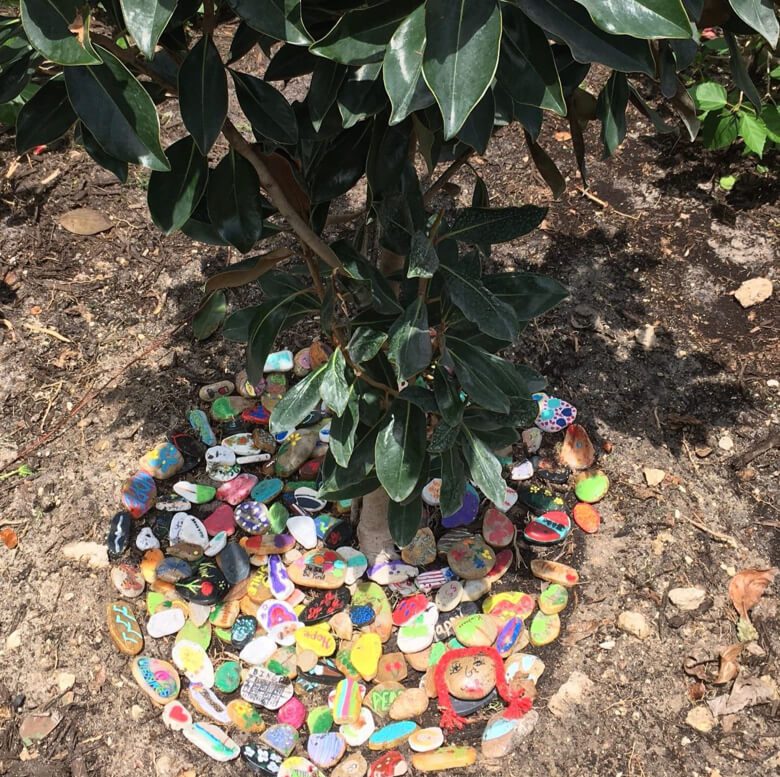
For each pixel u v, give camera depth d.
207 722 2.04
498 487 1.72
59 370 2.77
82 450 2.55
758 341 2.82
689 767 1.97
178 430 2.58
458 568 2.23
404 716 2.04
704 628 2.20
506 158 3.39
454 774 1.96
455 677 2.06
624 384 2.71
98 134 1.09
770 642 2.17
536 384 1.95
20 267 3.05
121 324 2.89
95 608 2.24
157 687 2.07
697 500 2.45
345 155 1.48
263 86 1.35
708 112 3.11
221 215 1.44
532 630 2.17
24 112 1.27
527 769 1.96
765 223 3.17
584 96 1.56
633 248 3.10
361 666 2.09
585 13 0.98
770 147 3.33
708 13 1.23
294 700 2.06
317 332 2.80
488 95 1.14
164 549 2.33
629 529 2.38
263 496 2.39
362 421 1.84
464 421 1.77
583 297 2.94
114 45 1.20
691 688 2.10
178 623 2.18
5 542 2.37
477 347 1.66
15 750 2.02
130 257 3.09
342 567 2.23
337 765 1.97
